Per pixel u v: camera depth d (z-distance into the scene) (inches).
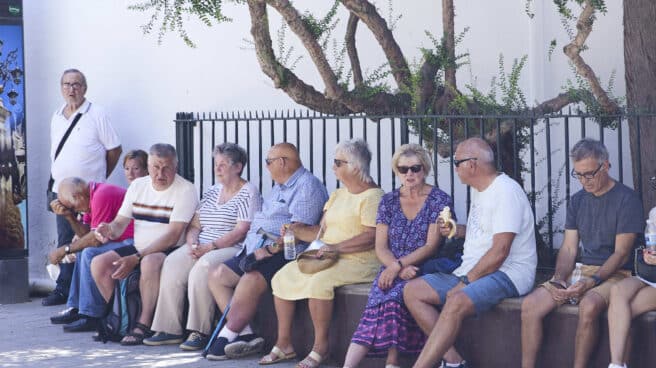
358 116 307.4
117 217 327.0
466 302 243.0
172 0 370.9
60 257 335.9
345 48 340.2
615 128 293.3
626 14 283.6
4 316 375.9
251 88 394.6
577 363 236.4
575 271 249.4
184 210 317.7
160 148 318.0
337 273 276.1
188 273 308.8
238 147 314.2
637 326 234.5
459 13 363.6
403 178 264.8
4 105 402.0
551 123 344.8
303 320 287.7
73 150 390.3
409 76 318.3
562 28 347.9
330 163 383.2
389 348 255.9
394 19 370.0
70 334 336.5
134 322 317.1
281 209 294.7
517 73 315.0
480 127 287.4
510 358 251.6
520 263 252.2
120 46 419.8
